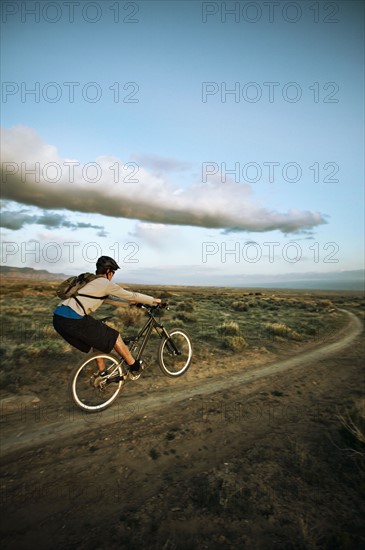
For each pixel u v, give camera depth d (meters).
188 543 2.34
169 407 5.22
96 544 2.32
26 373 6.61
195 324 15.09
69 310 4.19
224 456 3.70
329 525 2.57
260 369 7.97
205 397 5.76
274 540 2.40
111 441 4.01
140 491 2.99
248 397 5.87
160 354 5.87
